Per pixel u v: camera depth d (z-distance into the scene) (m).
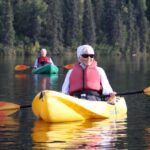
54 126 14.99
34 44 109.62
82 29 116.00
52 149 12.01
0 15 106.38
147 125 15.09
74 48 113.19
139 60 77.25
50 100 15.58
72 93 16.80
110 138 13.20
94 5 122.00
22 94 23.86
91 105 16.16
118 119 16.25
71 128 14.65
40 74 40.09
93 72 16.73
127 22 121.94
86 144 12.51
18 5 113.25
